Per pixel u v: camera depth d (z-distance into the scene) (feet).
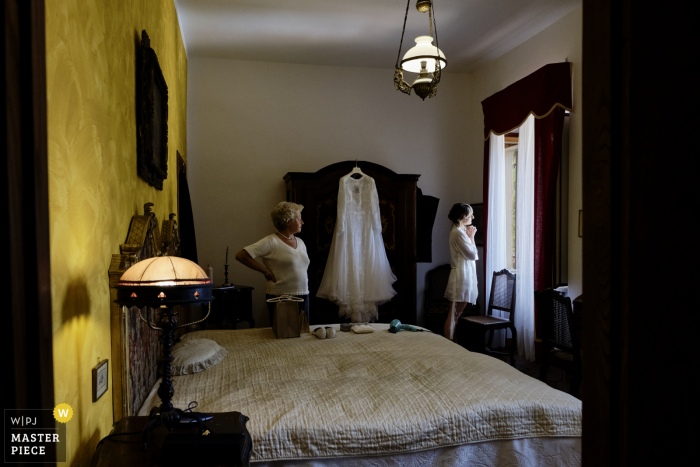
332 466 6.37
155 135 8.79
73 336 4.33
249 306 16.30
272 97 19.66
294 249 12.03
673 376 2.14
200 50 18.43
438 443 6.64
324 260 17.63
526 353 16.17
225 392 7.48
